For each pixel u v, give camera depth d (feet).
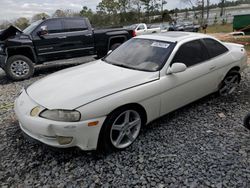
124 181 8.20
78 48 25.09
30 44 22.34
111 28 27.48
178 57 11.70
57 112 8.46
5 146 10.50
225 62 14.15
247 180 8.09
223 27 115.14
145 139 10.71
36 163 9.27
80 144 8.76
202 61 12.92
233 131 11.30
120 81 9.94
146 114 10.48
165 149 9.93
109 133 9.27
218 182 8.04
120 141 9.83
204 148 9.94
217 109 13.74
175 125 11.96
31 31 22.75
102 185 8.06
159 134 11.12
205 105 14.33
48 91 9.73
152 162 9.12
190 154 9.55
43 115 8.65
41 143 9.07
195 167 8.77
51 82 10.69
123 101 9.33
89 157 9.50
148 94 10.17
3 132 11.76
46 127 8.43
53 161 9.36
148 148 10.03
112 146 9.55
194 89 12.55
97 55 26.73
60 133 8.41
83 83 9.95
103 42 26.50
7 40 21.34
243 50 15.99
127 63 12.06
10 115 13.93
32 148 10.27
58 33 23.76
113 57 13.25
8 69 21.95
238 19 64.90
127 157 9.47
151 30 71.15
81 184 8.14
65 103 8.62
